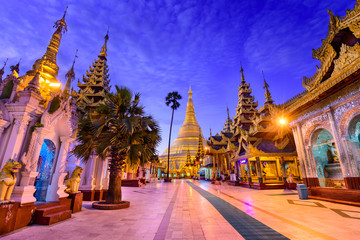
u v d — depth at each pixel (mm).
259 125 25906
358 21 9344
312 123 12586
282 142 23359
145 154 9766
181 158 84062
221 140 37844
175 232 5312
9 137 6090
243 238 4793
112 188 9555
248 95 38000
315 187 12234
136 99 11062
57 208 6727
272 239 4691
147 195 14797
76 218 6945
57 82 10789
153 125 10852
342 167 10242
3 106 6340
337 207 9094
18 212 5383
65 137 8047
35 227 5629
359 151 9930
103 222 6383
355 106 9516
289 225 5977
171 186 25844
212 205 10031
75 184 8320
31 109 6559
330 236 4859
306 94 12719
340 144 10406
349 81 9508
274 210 8555
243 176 27281
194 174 70625
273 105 16281
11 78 7176
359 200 9133
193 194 15531
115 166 9781
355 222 6270
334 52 10570
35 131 6629
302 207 9242
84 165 12094
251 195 14680
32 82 6832
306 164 13062
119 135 9695
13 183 5277
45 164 8039
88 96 20203
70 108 8562
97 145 9609
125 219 6844
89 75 21859
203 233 5219
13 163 5191
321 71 11383
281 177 24688
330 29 10898
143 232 5301
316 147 13102
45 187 7770
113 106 9945
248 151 23062
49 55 11039
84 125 9805
